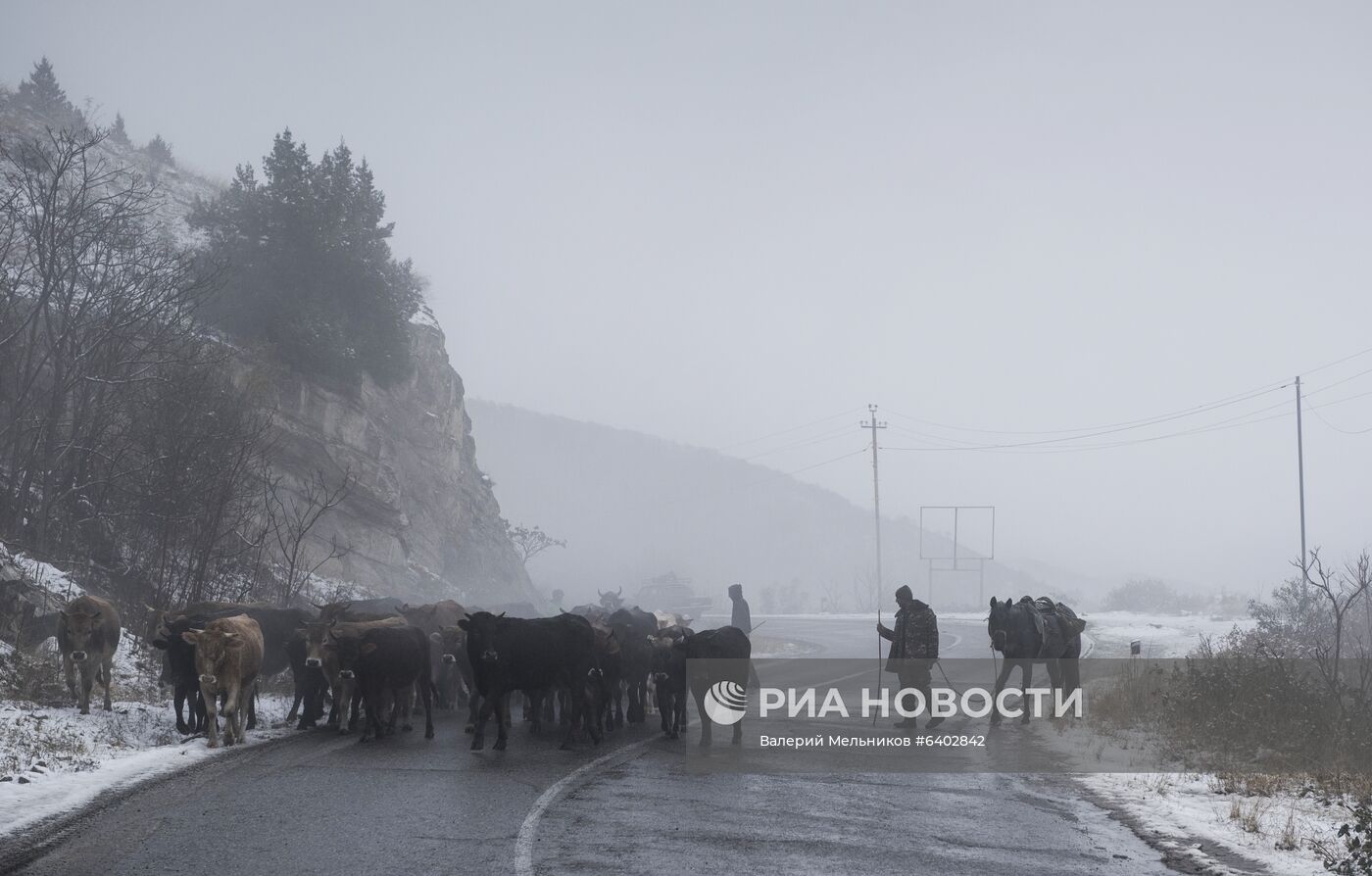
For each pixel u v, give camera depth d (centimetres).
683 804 1065
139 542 2539
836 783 1219
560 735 1548
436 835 904
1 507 2341
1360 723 1478
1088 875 847
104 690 1708
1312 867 888
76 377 2502
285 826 924
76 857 812
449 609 2106
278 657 1798
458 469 5456
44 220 2609
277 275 4312
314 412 4138
